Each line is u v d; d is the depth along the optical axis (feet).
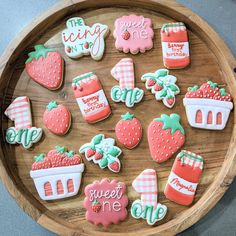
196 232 1.77
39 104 1.66
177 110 1.67
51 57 1.66
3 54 1.61
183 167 1.63
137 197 1.63
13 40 1.63
